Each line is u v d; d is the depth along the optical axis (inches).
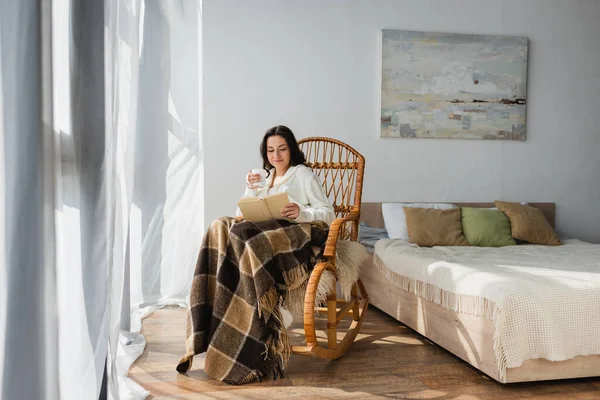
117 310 60.7
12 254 40.8
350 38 149.0
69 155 50.8
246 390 78.7
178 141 132.8
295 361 92.9
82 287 52.9
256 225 88.1
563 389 78.7
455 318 90.2
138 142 126.4
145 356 94.5
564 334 78.1
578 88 161.5
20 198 41.1
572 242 146.0
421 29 152.3
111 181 55.0
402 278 112.6
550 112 160.4
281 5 146.2
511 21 157.2
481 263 100.4
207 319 88.0
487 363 80.6
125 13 72.2
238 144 145.3
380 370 87.7
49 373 43.3
